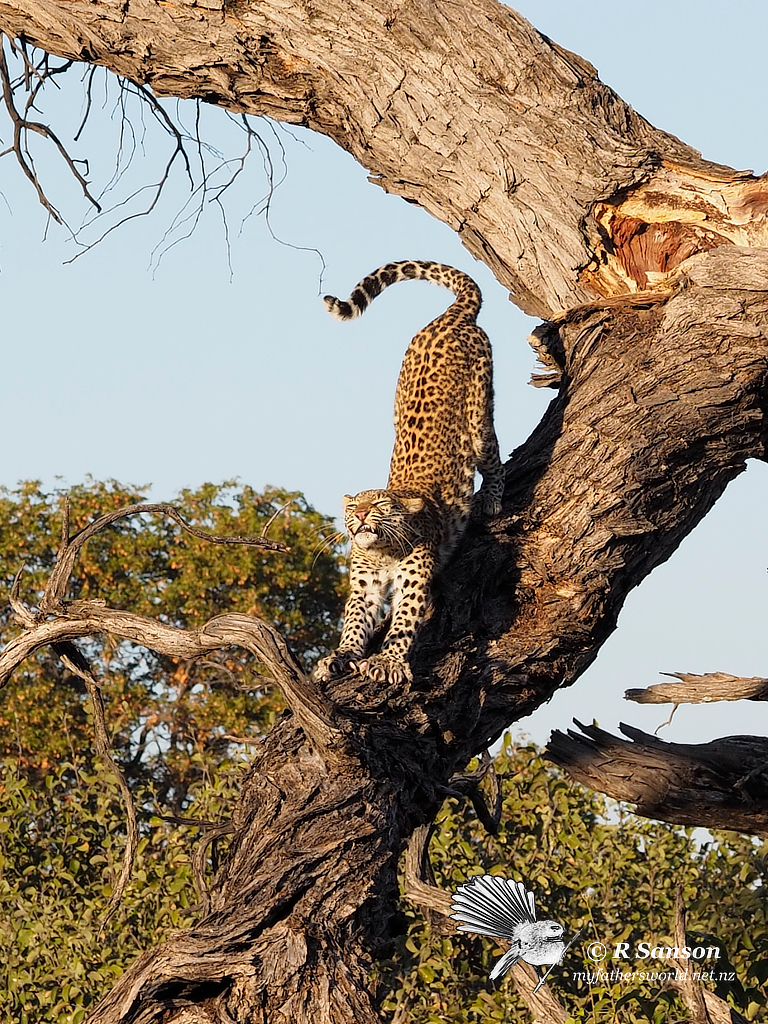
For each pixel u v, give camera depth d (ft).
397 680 33.58
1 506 111.75
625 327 39.09
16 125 43.60
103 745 32.78
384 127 40.65
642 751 41.29
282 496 116.06
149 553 112.78
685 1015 40.73
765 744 41.47
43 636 30.76
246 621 28.19
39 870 51.37
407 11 40.09
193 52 40.24
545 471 38.40
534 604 37.47
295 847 28.09
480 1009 43.80
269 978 25.62
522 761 52.85
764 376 37.83
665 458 37.63
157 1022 25.81
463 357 43.06
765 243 38.60
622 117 41.04
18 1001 45.01
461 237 42.24
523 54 40.19
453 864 47.98
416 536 36.88
